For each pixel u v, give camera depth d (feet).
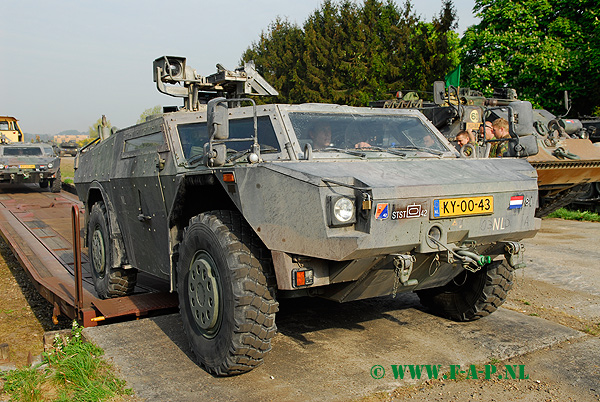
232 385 12.50
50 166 61.11
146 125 17.12
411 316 17.81
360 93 75.92
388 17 84.48
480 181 12.80
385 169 12.73
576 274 24.43
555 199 40.27
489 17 64.85
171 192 15.19
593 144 38.01
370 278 12.87
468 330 16.35
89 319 17.31
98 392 11.82
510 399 12.08
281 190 11.68
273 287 12.63
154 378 12.87
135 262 18.56
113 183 19.03
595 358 14.42
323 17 89.45
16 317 24.27
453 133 36.11
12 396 12.38
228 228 12.88
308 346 15.03
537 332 16.15
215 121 12.46
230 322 12.27
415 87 73.51
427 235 11.96
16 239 33.81
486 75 62.85
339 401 11.78
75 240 18.33
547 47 59.31
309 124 14.65
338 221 11.02
